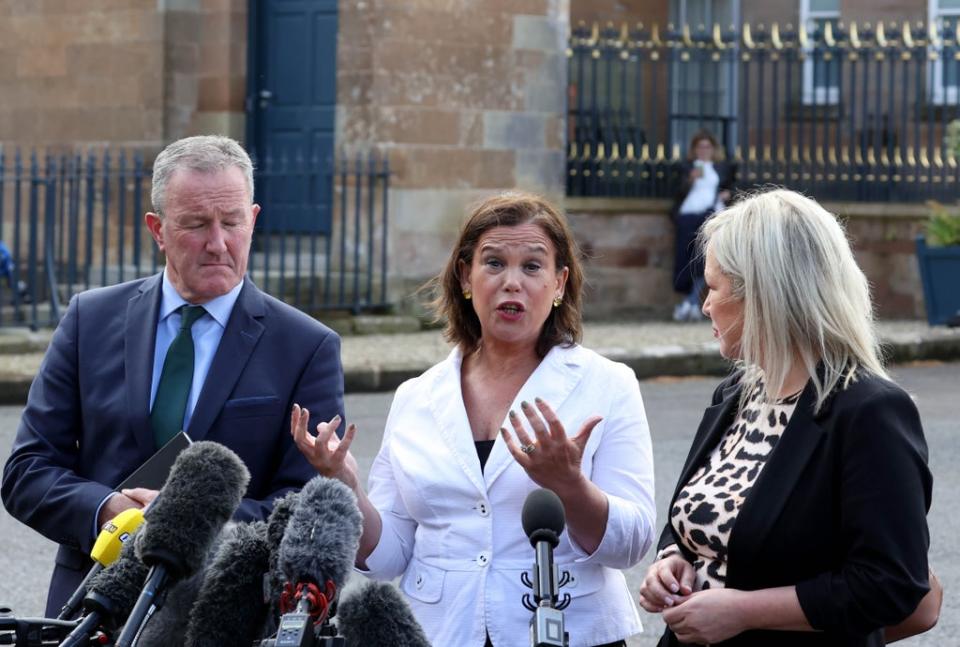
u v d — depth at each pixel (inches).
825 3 711.7
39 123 636.7
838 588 123.6
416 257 588.4
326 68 614.2
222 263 154.4
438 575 142.7
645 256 639.1
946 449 395.9
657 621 255.8
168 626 112.0
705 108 714.2
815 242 129.6
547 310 145.6
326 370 157.8
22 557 289.9
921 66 658.2
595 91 637.3
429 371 152.1
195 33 616.4
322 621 98.0
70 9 625.6
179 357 155.4
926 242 607.8
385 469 151.6
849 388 126.6
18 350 517.0
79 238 629.3
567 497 133.2
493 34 598.9
